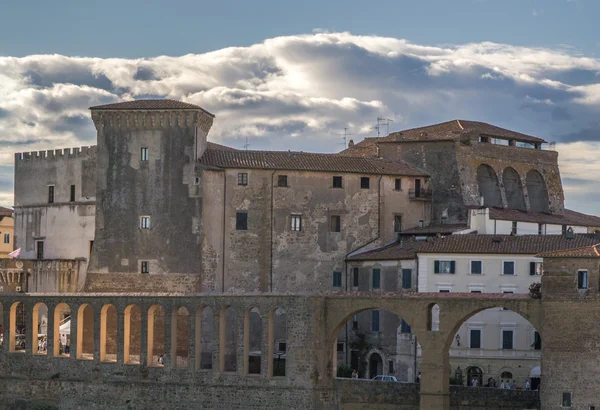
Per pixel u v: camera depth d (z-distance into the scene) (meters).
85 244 160.75
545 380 118.50
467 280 142.12
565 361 117.69
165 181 154.38
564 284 118.12
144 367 136.12
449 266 142.62
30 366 141.00
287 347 130.38
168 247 153.62
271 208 156.00
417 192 164.00
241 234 155.12
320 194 158.00
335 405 130.62
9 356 142.00
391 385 128.88
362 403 129.88
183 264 152.88
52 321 140.88
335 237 158.00
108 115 156.38
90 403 137.75
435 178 165.38
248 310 133.12
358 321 151.50
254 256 155.38
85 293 141.12
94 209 160.00
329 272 157.25
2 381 142.00
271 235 155.75
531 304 120.31
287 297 130.88
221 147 169.38
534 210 176.25
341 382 131.00
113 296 138.38
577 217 176.38
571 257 117.88
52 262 161.75
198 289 152.12
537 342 140.75
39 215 166.50
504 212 162.75
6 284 163.88
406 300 126.88
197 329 135.00
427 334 125.69
